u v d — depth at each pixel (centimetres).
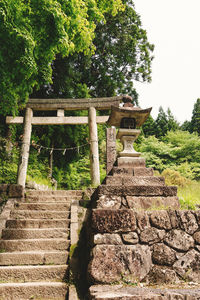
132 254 275
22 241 371
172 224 308
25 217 457
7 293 277
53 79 1151
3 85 315
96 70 1499
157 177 367
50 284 289
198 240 304
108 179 358
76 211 443
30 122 774
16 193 516
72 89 1222
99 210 296
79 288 285
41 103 791
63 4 340
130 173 373
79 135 1160
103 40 1456
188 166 1412
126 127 429
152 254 286
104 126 1329
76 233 390
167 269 279
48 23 317
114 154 725
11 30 271
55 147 1140
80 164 1173
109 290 234
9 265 335
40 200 536
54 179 1030
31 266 324
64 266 322
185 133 1855
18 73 311
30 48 288
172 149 1603
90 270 258
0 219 434
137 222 300
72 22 364
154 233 297
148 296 214
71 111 1145
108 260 266
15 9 277
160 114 2820
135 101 1594
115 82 1459
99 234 284
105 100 804
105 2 558
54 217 458
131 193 340
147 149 1691
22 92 361
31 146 1023
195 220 315
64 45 336
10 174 737
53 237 400
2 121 934
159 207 334
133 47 1548
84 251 347
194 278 279
